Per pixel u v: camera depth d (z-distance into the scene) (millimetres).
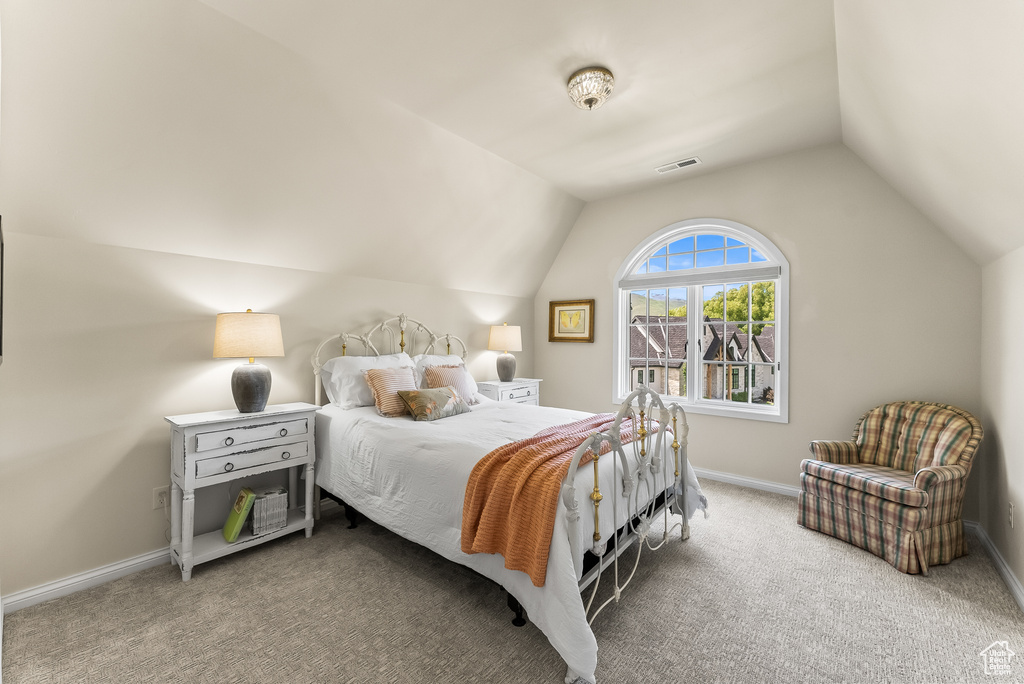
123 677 1611
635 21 1981
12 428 2043
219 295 2715
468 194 3557
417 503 2201
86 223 2182
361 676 1624
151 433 2441
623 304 4449
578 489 1790
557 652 1721
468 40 2098
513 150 3336
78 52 1762
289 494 2973
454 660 1707
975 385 2805
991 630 1867
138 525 2391
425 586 2217
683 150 3367
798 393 3432
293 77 2252
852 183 3215
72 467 2197
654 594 2139
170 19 1838
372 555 2533
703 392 4012
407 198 3246
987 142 1611
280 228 2832
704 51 2199
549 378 4977
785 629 1883
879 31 1689
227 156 2359
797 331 3428
